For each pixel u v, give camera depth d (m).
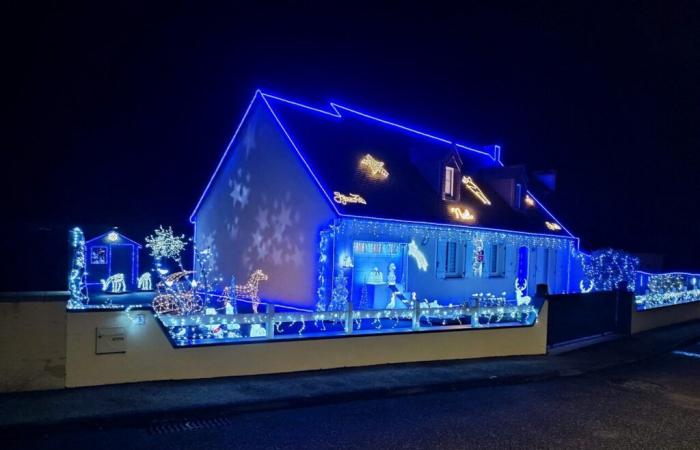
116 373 8.51
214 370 9.25
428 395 9.23
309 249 17.14
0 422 6.64
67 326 8.19
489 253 21.80
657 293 19.95
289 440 6.66
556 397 9.45
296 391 8.66
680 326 19.77
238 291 17.78
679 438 7.36
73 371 8.22
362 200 17.30
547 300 13.89
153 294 22.89
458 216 20.09
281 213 18.50
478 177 24.94
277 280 18.38
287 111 19.50
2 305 7.79
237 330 10.58
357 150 19.78
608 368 12.32
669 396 9.80
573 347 14.62
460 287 20.50
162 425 7.08
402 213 17.98
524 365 11.92
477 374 10.70
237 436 6.74
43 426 6.62
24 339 7.91
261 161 19.78
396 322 13.91
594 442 7.07
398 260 18.50
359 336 10.81
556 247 25.03
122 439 6.52
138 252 26.27
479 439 7.00
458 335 12.25
